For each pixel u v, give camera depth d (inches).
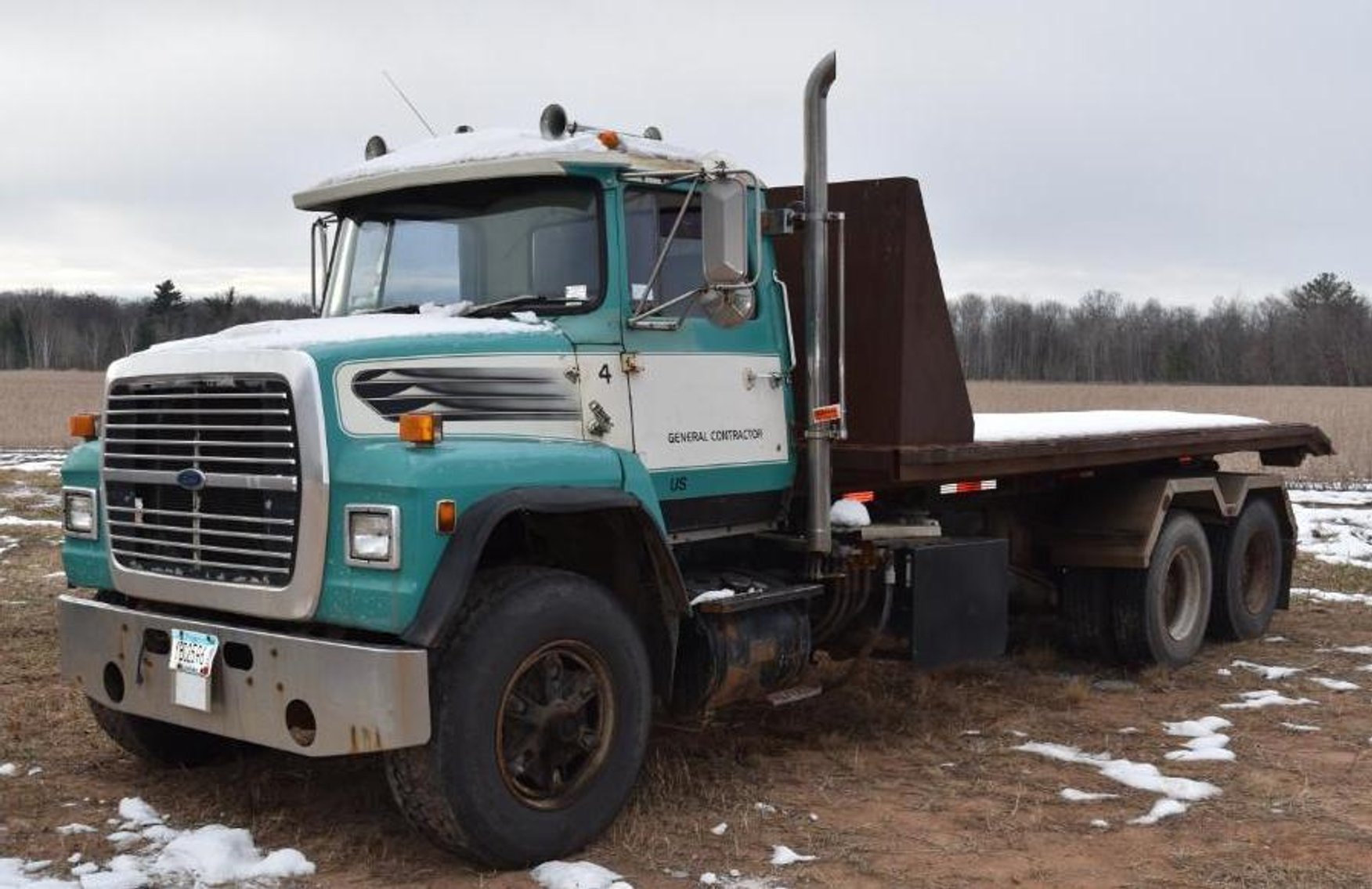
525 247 217.3
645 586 213.3
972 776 235.9
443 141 231.6
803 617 237.9
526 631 183.9
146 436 201.5
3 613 371.6
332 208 239.5
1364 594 453.7
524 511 185.2
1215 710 290.5
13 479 843.4
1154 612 328.8
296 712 181.2
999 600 275.7
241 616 195.3
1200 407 1845.5
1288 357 3248.0
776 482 241.6
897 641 258.7
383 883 181.2
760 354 238.4
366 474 176.4
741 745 253.8
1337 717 281.9
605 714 196.7
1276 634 386.0
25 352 3715.6
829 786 228.4
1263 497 382.3
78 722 260.4
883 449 250.5
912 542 265.4
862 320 258.8
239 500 188.5
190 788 221.8
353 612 176.4
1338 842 201.2
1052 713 287.3
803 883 181.8
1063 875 186.5
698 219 227.9
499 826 180.1
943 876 185.8
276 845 193.8
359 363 183.2
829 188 262.2
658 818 207.5
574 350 205.5
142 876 178.2
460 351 192.9
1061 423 354.3
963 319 3176.7
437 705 177.2
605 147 211.6
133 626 202.5
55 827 200.2
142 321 2541.8
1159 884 183.5
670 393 219.8
